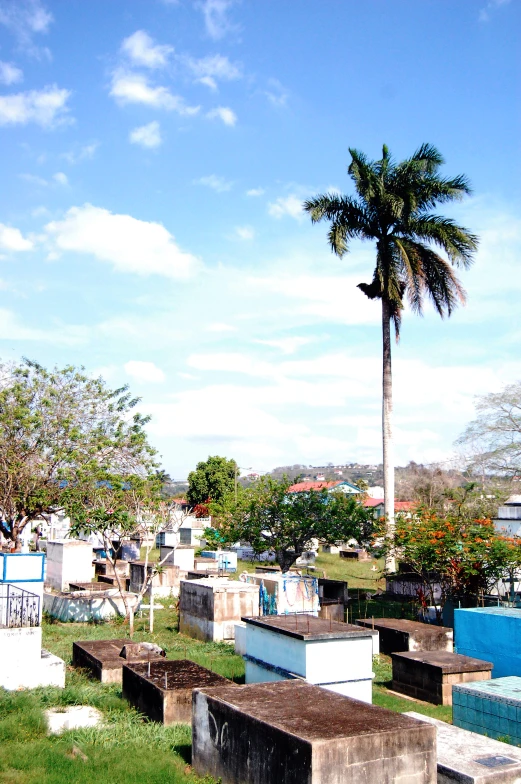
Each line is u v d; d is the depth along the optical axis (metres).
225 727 9.30
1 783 9.17
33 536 41.25
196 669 13.62
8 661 14.48
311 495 27.48
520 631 15.68
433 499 47.62
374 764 7.92
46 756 10.19
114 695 13.94
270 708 9.16
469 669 14.83
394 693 15.83
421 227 31.80
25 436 26.53
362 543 27.89
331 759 7.70
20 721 11.85
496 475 40.03
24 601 15.86
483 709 11.63
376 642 19.73
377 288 33.00
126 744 10.97
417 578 28.75
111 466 27.86
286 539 27.33
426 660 15.29
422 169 32.34
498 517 35.12
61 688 14.27
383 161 33.06
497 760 8.78
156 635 22.02
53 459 26.50
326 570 40.38
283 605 21.06
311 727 8.27
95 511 23.03
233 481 66.38
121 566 34.12
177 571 30.20
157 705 12.20
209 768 9.60
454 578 23.42
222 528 29.02
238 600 21.16
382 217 32.62
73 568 30.23
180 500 72.31
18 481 25.73
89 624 23.70
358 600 29.45
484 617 16.64
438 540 22.75
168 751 10.76
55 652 18.30
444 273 32.03
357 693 13.20
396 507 55.34
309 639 12.80
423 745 8.27
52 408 27.52
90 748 10.70
